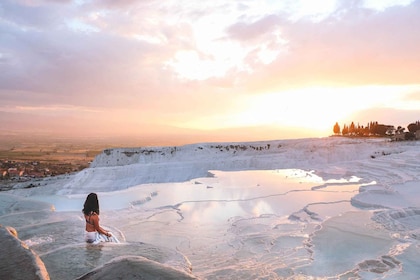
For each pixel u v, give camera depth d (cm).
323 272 1082
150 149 5750
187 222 1739
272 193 2483
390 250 1216
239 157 5072
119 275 501
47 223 1205
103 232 940
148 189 2675
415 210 1706
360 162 4028
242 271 1114
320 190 2584
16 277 457
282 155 5000
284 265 1151
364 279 1010
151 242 1431
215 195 2450
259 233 1522
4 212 1388
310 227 1577
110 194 2497
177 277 493
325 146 5331
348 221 1591
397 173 2988
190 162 4575
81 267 729
